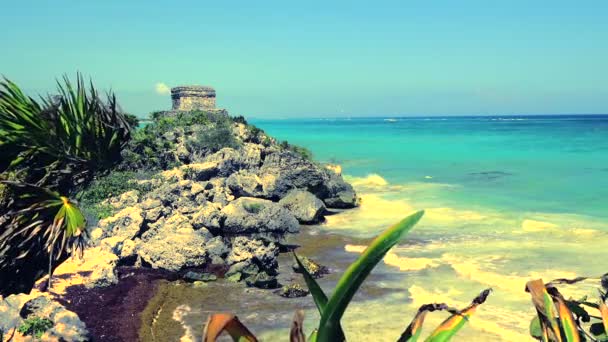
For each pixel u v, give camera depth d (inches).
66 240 614.9
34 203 584.1
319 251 1211.2
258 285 941.2
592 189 1963.6
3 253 583.2
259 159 1825.8
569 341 123.5
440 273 989.8
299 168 1695.4
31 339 612.7
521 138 5408.5
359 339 714.2
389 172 2691.9
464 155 3580.2
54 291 823.7
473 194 1916.8
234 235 1262.3
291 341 109.7
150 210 1223.5
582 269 984.3
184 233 1149.7
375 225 1472.7
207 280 976.3
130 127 689.6
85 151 627.8
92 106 634.2
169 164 1748.3
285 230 1375.5
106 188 1406.3
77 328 641.6
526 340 690.2
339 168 2229.3
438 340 118.6
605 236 1239.5
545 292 125.9
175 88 2874.0
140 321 776.3
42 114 603.8
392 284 934.4
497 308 805.2
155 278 976.9
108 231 1123.9
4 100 581.6
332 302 100.2
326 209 1702.8
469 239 1246.3
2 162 593.6
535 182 2187.5
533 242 1203.9
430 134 6840.6
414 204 1745.8
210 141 1872.5
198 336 733.3
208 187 1562.5
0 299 634.8
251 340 103.6
